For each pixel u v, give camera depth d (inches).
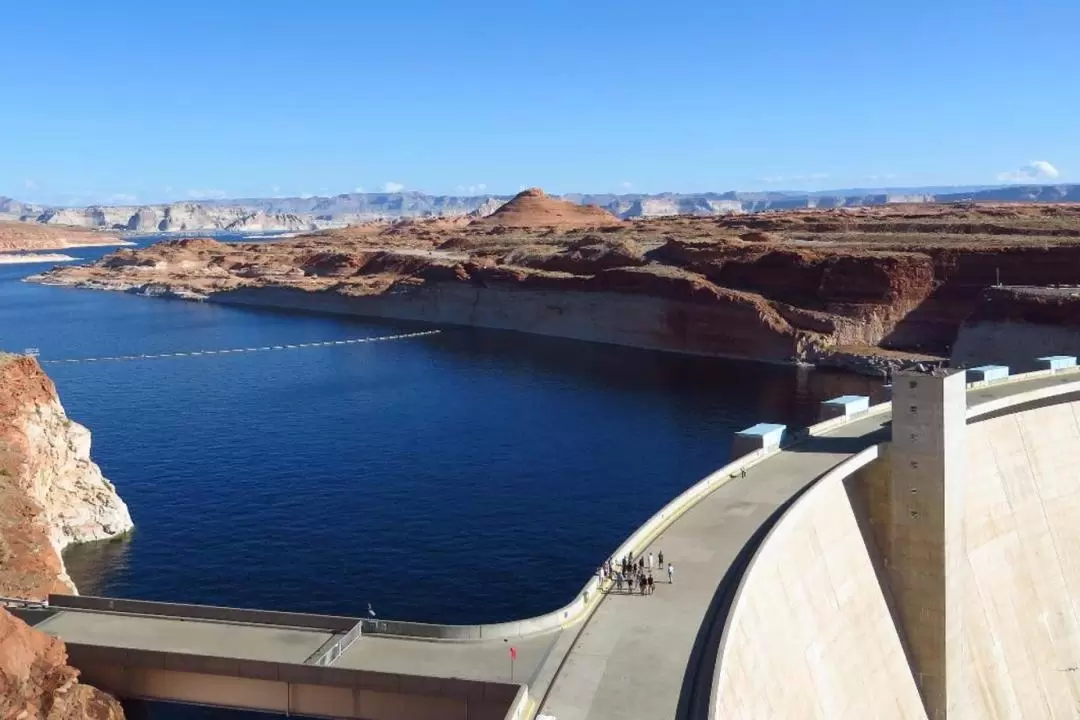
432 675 1456.7
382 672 1454.2
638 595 1715.1
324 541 3230.8
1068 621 2610.7
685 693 1395.2
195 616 1692.9
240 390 5959.6
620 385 6176.2
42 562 2472.9
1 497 2605.8
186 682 1546.5
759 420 5044.3
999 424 2728.8
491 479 3954.2
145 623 1672.0
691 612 1644.9
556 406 5462.6
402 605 2736.2
